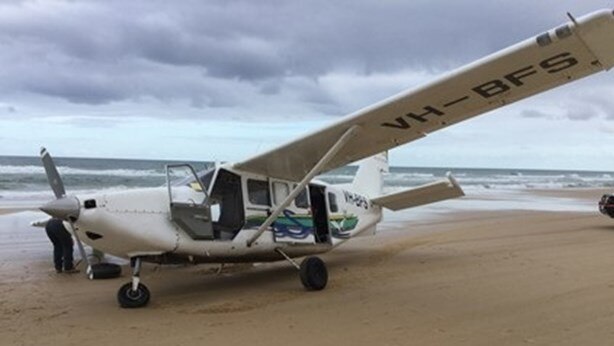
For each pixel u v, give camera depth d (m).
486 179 69.25
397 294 7.28
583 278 8.18
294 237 8.64
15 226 14.38
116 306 6.73
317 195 9.37
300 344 5.18
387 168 11.77
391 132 7.67
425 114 7.14
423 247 11.65
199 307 6.66
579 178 85.75
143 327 5.78
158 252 6.88
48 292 7.46
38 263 9.62
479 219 17.83
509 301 6.81
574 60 5.89
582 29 5.32
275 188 8.47
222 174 7.77
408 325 5.80
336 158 8.39
